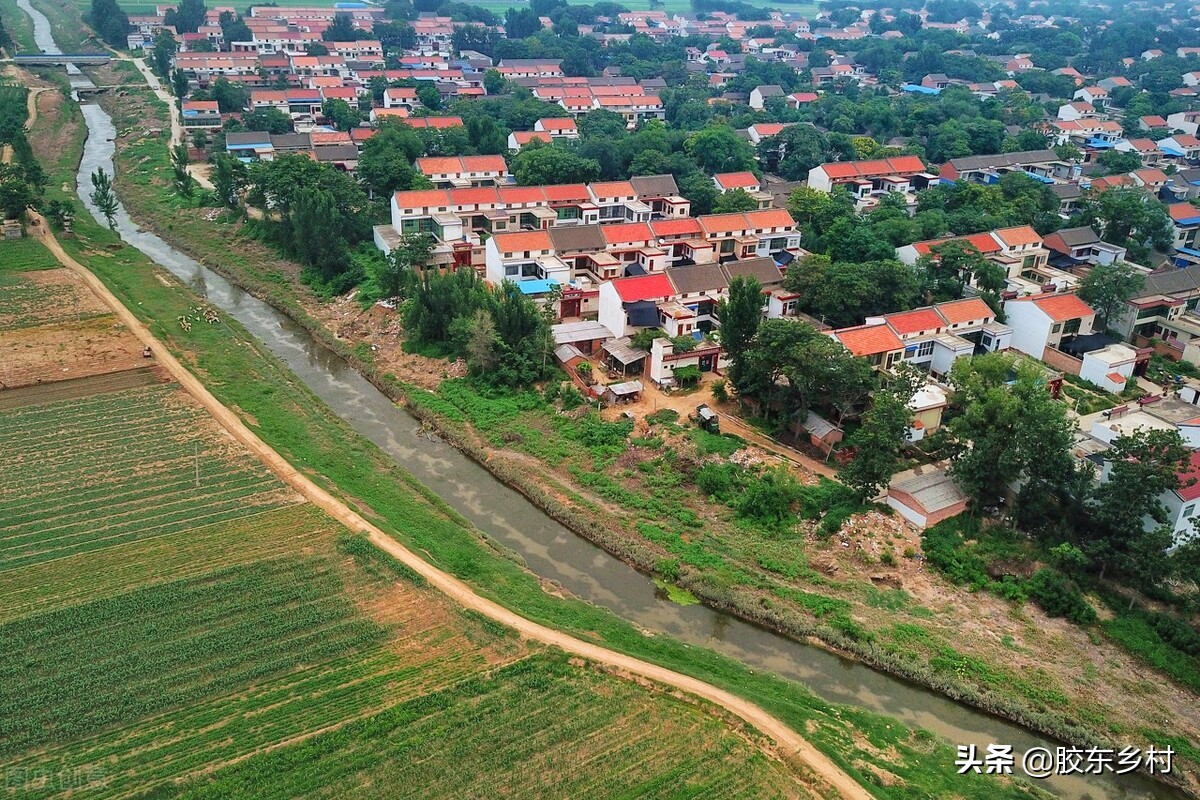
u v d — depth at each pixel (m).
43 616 58.25
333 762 49.09
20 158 146.75
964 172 161.12
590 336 100.38
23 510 69.88
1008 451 71.75
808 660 62.12
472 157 149.12
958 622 64.69
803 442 85.19
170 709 52.53
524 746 50.88
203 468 76.94
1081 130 192.25
